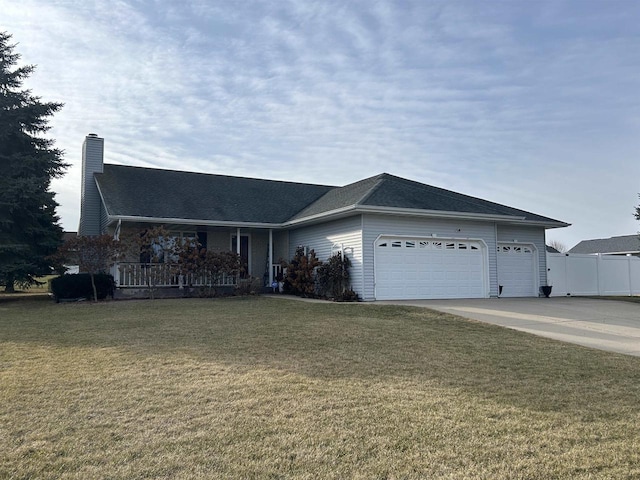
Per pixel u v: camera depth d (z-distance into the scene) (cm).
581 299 1780
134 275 1686
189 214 1795
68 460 373
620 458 378
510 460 375
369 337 890
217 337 876
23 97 1914
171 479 342
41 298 1883
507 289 1895
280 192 2273
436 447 398
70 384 573
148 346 793
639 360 738
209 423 448
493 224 1808
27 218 1905
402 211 1570
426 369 661
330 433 426
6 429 435
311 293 1716
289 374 621
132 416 467
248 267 2062
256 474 350
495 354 768
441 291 1686
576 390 569
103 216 2008
